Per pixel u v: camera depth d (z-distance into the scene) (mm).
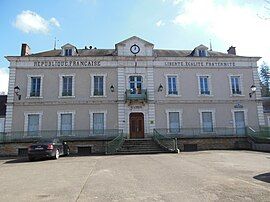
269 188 7453
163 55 27844
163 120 25641
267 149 21094
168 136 24469
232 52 31328
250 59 27625
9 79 25234
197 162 13688
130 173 10578
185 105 26141
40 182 9164
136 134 25281
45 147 16844
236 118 26484
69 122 25047
